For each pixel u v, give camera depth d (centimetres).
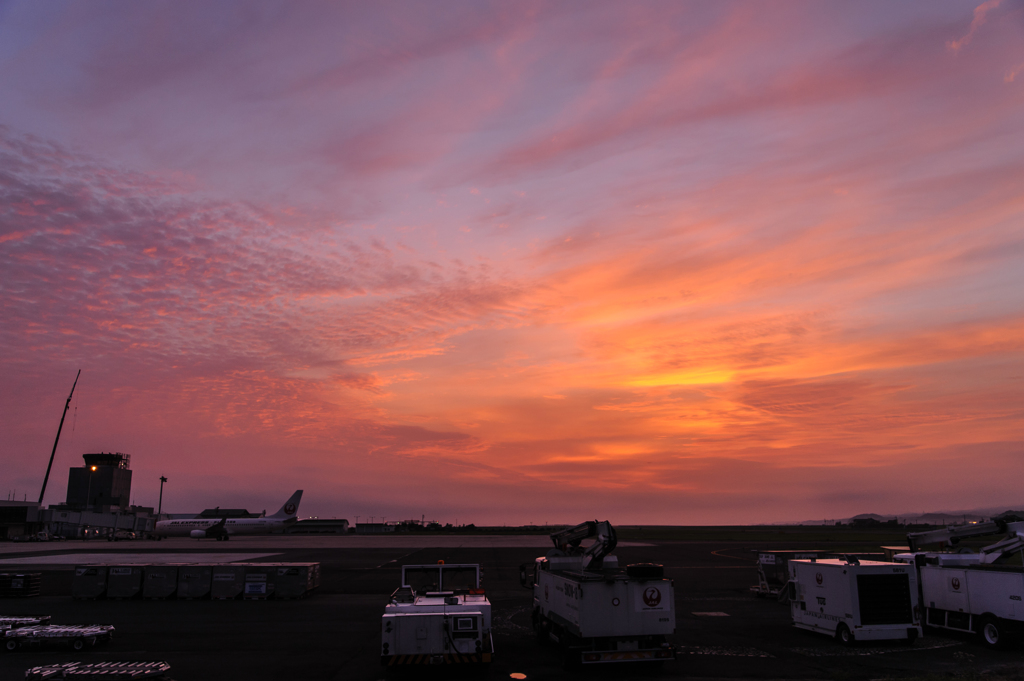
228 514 16600
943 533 2906
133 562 5578
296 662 1916
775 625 2561
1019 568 2100
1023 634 2023
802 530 18425
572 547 2247
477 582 1991
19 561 5800
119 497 19100
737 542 9688
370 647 2136
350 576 4500
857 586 2144
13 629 2153
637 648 1712
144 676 1533
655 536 12694
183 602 3250
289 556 6412
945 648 2112
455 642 1598
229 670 1816
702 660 1933
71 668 1574
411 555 6550
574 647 1703
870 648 2103
